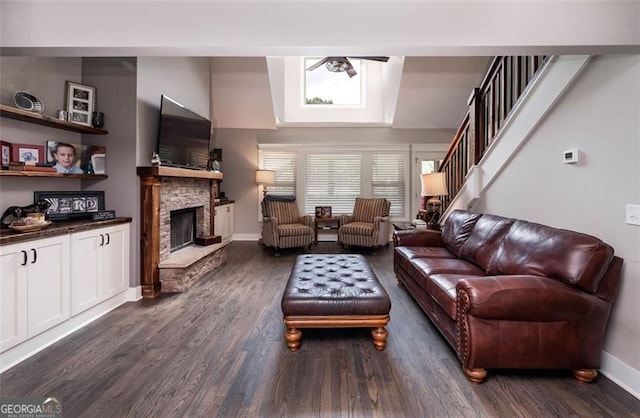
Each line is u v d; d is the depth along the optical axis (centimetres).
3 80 256
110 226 303
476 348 192
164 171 346
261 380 199
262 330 267
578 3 186
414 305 327
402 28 193
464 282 198
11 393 185
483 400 181
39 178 288
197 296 348
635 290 190
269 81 597
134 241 334
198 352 231
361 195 702
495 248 278
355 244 596
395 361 222
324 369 211
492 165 346
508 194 324
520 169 303
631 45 184
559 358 194
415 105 632
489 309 188
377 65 723
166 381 197
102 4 193
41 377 200
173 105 379
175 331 264
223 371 208
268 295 353
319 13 194
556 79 248
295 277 277
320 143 698
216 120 666
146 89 349
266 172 660
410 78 586
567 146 243
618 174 201
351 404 177
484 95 379
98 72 329
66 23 193
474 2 190
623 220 198
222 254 493
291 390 189
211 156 668
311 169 704
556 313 190
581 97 229
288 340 234
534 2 188
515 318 191
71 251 259
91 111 322
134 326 273
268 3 195
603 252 191
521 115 294
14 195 266
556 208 255
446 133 693
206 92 510
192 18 195
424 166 697
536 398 183
